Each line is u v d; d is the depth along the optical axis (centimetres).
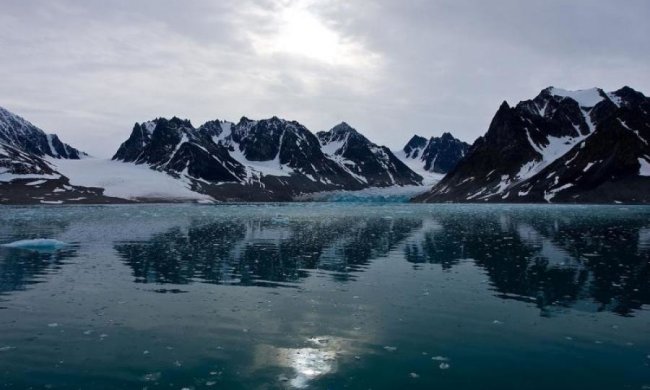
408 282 2211
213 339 1425
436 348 1350
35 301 1864
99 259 2911
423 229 5078
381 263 2759
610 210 9162
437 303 1823
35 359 1273
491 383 1132
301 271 2508
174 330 1509
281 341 1406
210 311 1720
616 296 1919
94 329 1520
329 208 12400
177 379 1150
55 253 3172
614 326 1534
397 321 1594
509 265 2664
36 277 2331
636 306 1769
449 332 1483
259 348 1352
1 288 2089
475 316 1647
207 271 2512
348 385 1120
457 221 6350
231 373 1184
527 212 8650
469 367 1220
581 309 1733
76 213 8850
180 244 3697
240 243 3772
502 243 3700
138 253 3178
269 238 4166
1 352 1323
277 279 2294
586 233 4450
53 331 1500
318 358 1280
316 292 2017
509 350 1332
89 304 1817
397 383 1130
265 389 1099
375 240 3972
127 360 1266
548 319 1611
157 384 1123
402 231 4841
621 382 1135
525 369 1207
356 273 2452
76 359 1274
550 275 2362
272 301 1864
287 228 5281
